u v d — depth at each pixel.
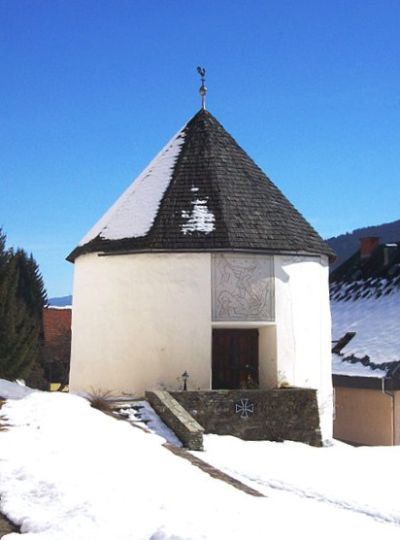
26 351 24.64
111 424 13.28
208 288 17.83
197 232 18.03
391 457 15.41
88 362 19.05
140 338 18.06
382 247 31.36
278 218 18.97
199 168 19.42
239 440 15.93
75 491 8.00
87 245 19.50
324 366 19.36
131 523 6.82
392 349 23.41
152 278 18.09
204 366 17.67
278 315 18.27
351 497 11.16
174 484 8.59
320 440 17.03
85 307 19.39
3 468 9.20
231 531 6.41
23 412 13.45
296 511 8.45
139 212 19.05
